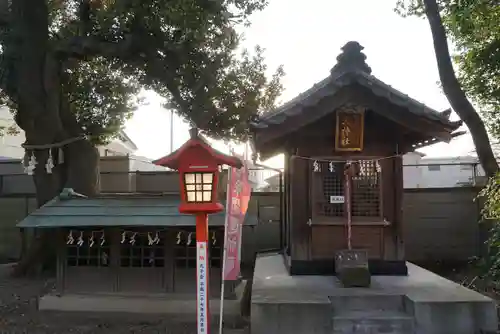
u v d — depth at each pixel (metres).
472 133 9.64
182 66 12.97
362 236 8.93
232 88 13.41
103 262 8.70
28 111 12.45
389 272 8.87
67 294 8.68
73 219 8.38
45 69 12.51
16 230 16.08
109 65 14.77
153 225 8.08
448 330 6.71
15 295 10.30
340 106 8.20
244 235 14.86
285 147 9.30
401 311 7.14
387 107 8.20
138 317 8.27
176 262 8.55
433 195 14.16
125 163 17.88
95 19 13.38
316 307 6.75
